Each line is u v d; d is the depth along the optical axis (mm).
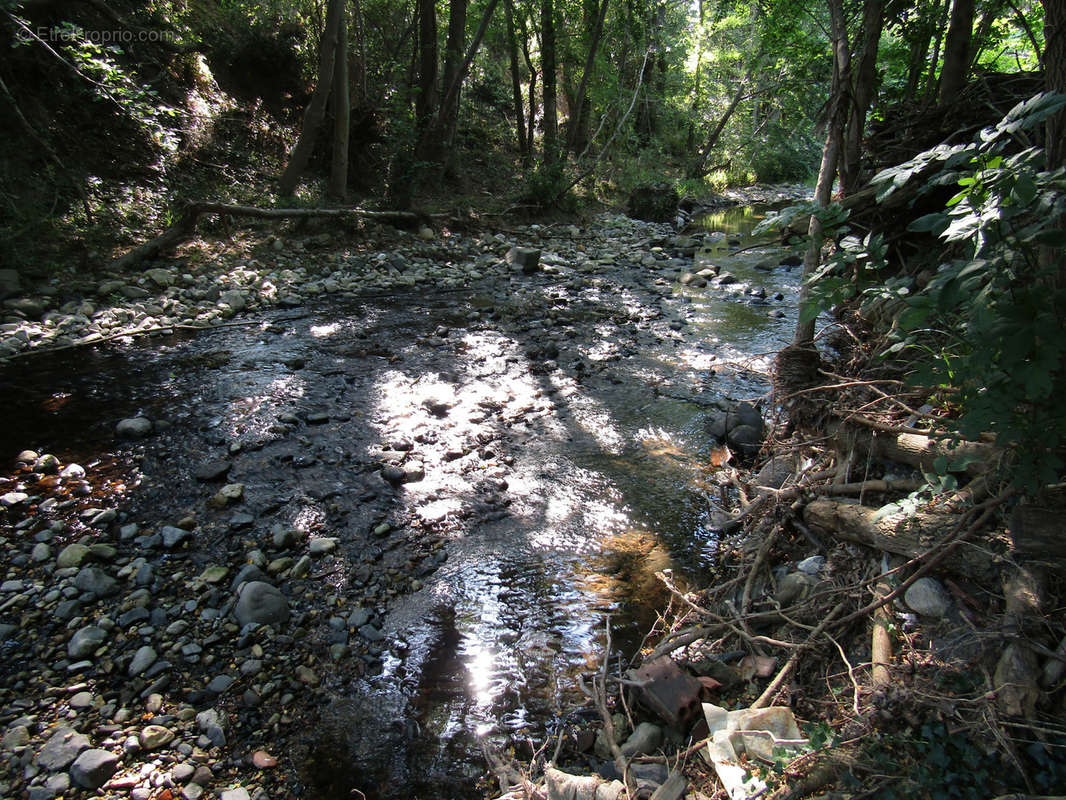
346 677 3143
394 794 2607
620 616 3551
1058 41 2336
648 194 18266
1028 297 2043
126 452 4957
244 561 3871
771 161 28125
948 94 8227
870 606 2797
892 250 6590
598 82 20688
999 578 2658
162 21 12578
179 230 9727
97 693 2996
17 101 9508
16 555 3820
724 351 7328
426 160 14844
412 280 10039
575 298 9531
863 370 4449
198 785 2590
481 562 3953
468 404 5949
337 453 5051
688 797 2342
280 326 7758
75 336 7043
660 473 4957
